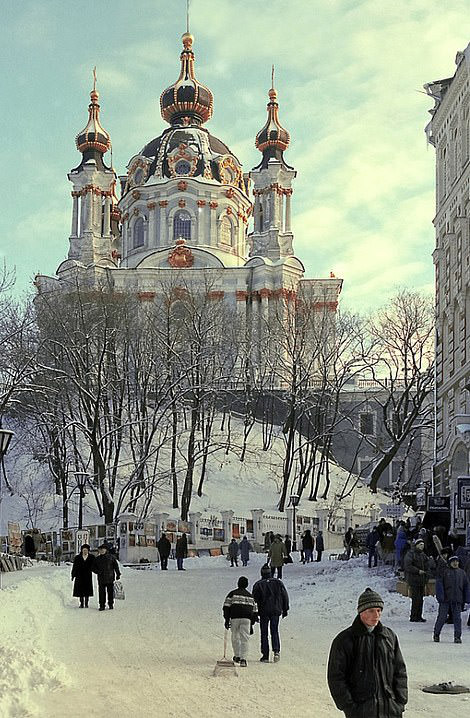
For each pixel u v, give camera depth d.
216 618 23.73
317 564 45.25
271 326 90.38
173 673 15.27
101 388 60.62
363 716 8.05
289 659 16.92
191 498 71.75
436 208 52.06
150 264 106.69
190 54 120.94
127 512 60.06
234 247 113.88
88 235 110.50
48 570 38.72
